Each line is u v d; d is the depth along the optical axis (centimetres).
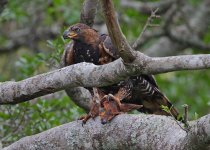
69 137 973
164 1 1956
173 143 860
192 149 818
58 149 980
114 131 939
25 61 1455
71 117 1297
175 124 890
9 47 2045
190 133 817
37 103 1270
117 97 1081
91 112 972
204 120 796
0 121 1276
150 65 848
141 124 919
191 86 1870
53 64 1334
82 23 1174
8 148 1016
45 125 1248
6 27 2073
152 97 1168
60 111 1330
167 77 1914
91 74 903
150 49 1942
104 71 891
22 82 962
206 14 1981
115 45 850
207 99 1734
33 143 995
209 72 1911
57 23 1973
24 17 1936
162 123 902
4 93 970
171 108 1101
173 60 832
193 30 1966
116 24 843
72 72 921
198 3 1998
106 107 963
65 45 1277
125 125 932
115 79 886
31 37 2039
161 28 1931
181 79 1884
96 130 955
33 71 1444
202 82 1883
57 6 1764
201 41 1959
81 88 1147
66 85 930
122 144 930
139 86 1140
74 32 1152
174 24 1969
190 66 821
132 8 1927
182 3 1970
